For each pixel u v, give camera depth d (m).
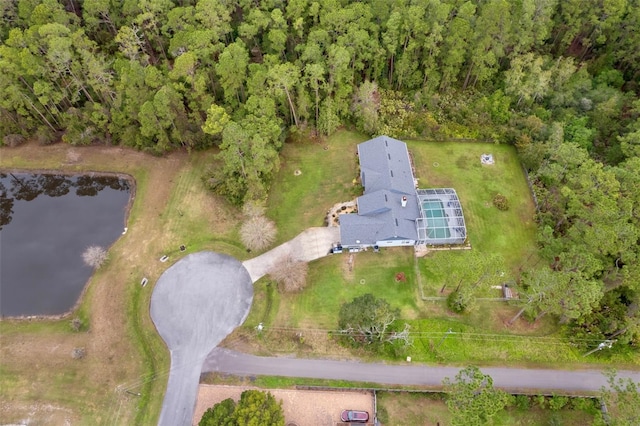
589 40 88.62
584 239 58.81
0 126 80.94
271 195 76.06
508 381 57.50
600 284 56.56
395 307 63.59
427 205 69.88
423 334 61.06
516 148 81.12
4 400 56.94
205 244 70.75
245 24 77.94
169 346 60.94
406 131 82.31
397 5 79.62
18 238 73.94
